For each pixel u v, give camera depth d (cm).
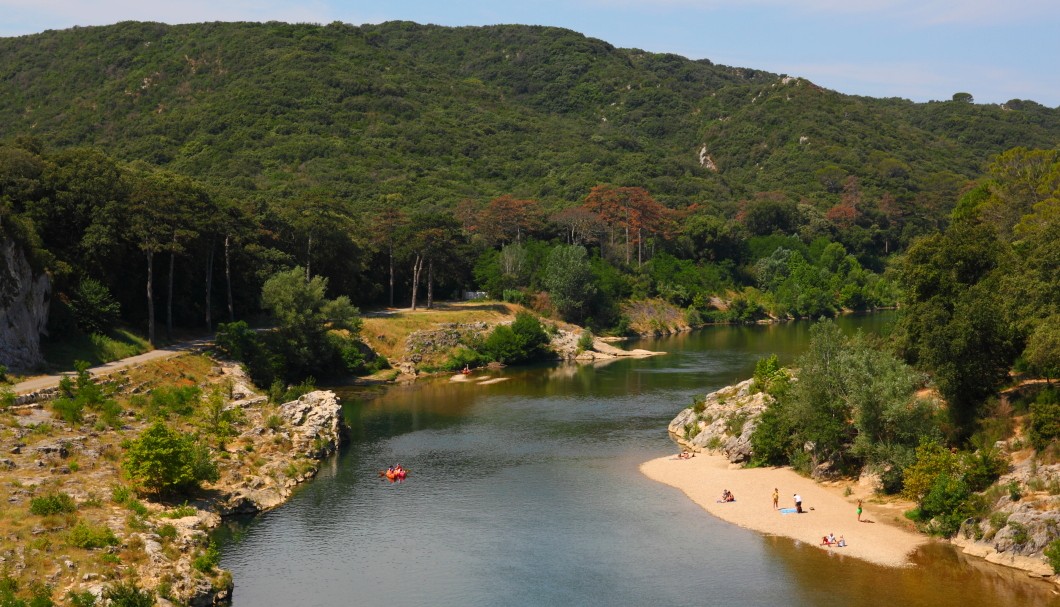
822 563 6731
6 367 9550
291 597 6300
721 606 6075
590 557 6988
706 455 9862
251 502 8088
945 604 5959
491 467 9562
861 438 8262
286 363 13575
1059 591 6072
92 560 5956
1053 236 8644
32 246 10525
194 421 9575
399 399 13375
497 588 6444
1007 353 8369
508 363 16725
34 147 13388
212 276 14850
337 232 17012
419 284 19950
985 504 6969
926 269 9425
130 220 12256
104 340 11475
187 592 5959
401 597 6303
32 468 7238
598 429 11275
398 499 8475
